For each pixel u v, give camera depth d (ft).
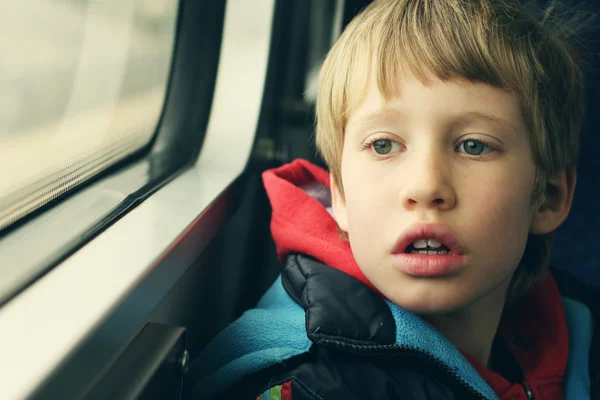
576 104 2.38
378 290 2.23
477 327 2.35
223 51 3.79
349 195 2.12
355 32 2.28
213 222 2.66
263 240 4.17
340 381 1.95
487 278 1.97
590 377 2.73
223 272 3.26
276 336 2.20
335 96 2.28
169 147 3.39
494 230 1.93
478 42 2.03
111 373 1.41
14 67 1.84
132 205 2.33
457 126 1.94
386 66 2.02
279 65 4.13
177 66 3.40
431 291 1.92
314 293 2.17
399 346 2.01
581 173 4.11
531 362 2.54
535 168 2.11
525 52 2.09
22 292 1.50
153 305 1.77
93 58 2.40
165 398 1.62
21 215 1.88
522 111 2.02
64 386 1.21
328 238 2.49
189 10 3.40
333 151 2.39
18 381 1.12
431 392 1.98
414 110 1.95
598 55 3.71
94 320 1.38
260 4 3.83
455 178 1.91
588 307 3.13
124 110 2.80
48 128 2.08
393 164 1.99
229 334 2.34
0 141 1.78
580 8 3.64
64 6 2.12
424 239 1.91
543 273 2.61
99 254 1.80
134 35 2.81
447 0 2.17
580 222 4.13
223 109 3.68
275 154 4.30
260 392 2.04
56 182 2.12
